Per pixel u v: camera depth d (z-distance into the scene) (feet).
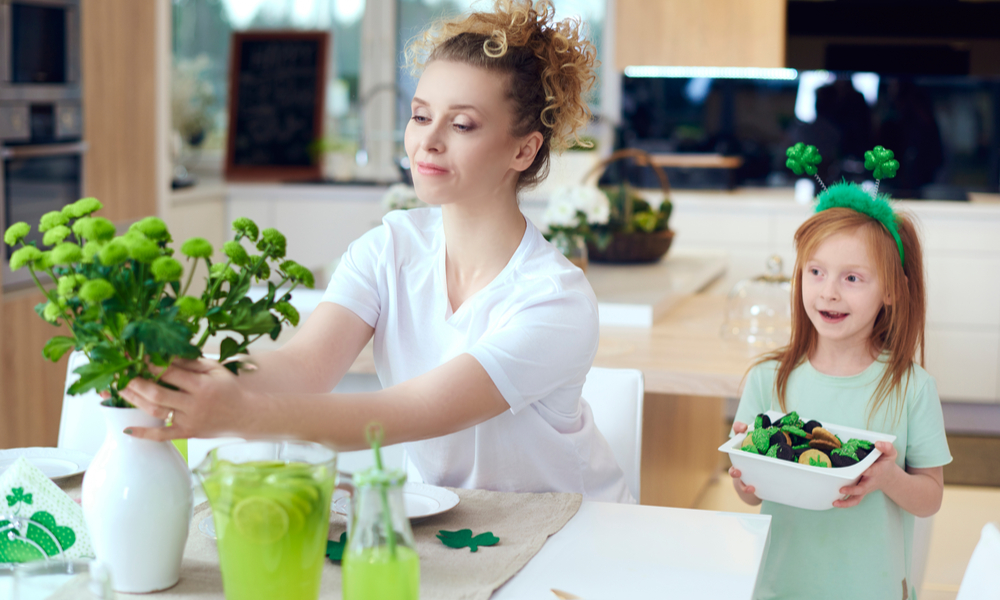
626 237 10.23
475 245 4.30
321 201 15.61
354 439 3.42
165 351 2.69
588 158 16.02
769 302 7.67
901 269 4.85
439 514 3.75
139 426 2.93
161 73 13.06
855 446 4.22
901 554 4.86
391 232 4.52
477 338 4.25
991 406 14.02
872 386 4.94
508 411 4.24
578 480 4.43
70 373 5.24
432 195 4.06
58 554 3.22
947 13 14.67
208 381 3.00
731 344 7.45
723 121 16.30
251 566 2.71
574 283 4.22
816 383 5.07
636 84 16.51
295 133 17.72
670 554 3.41
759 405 5.28
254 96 17.74
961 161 15.49
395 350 4.45
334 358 4.26
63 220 2.96
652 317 8.13
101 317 2.81
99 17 11.60
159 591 3.00
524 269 4.26
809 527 4.81
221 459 2.81
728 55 14.93
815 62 15.06
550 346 3.98
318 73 17.56
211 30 17.74
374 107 17.88
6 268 10.09
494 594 3.07
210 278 3.05
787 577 4.86
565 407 4.32
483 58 3.98
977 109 15.33
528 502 3.90
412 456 4.57
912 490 4.54
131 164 12.50
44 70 10.71
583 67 4.31
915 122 15.55
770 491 4.27
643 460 7.74
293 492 2.70
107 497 2.90
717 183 15.47
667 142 16.53
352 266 4.47
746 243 14.42
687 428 9.68
